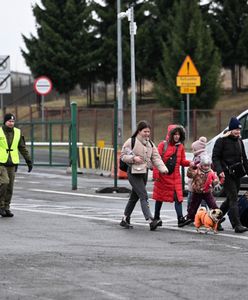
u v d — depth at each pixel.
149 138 24.61
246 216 24.80
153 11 104.94
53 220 26.73
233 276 16.69
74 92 146.12
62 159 58.84
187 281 16.12
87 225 25.47
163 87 94.81
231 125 24.00
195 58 92.44
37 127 91.31
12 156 27.45
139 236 23.03
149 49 103.94
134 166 24.48
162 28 103.31
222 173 23.83
